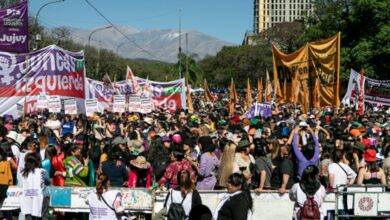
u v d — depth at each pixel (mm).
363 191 9516
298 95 22203
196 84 114250
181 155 10688
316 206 8297
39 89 22188
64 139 13781
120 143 12992
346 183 10539
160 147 12836
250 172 10820
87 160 11773
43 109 22031
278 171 10852
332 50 21188
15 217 11633
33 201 10203
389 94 29594
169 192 8719
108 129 18188
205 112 31000
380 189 9578
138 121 20266
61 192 10750
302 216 8312
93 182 11695
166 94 31094
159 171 12266
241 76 106000
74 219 11141
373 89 29797
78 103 23359
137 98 25375
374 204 9422
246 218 7258
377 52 52719
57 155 11430
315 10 66750
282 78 22859
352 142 12273
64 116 20312
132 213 10492
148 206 10453
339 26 58812
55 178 11328
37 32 55219
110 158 11586
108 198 8898
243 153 10891
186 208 8492
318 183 8469
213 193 10328
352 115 23469
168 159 12469
